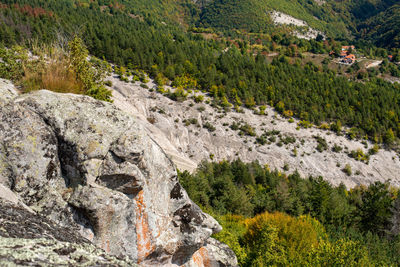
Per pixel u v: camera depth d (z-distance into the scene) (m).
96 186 3.72
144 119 52.62
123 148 3.93
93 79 7.24
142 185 4.07
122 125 4.14
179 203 5.05
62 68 5.96
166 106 58.72
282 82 84.25
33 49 6.12
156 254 4.51
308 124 65.25
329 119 71.12
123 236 4.01
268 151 56.19
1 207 2.71
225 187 25.94
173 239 4.84
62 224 3.49
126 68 68.88
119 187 3.96
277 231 10.15
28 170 3.38
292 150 57.66
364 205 21.38
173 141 51.97
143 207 4.21
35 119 3.57
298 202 23.75
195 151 52.97
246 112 65.81
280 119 66.12
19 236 2.36
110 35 86.12
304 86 86.00
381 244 13.30
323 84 89.38
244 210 22.58
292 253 8.93
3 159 3.27
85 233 3.67
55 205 3.52
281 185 38.53
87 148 3.79
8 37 41.44
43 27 60.25
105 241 3.81
